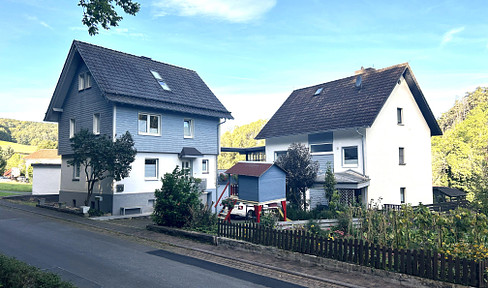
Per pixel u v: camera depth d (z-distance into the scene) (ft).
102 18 38.86
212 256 38.37
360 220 43.32
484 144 141.79
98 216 64.34
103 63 74.02
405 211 35.06
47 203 80.59
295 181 72.95
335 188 73.67
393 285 28.76
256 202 53.16
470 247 29.71
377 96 82.84
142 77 78.89
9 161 288.10
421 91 90.84
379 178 81.00
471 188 76.23
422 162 93.86
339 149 84.43
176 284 28.30
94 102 72.23
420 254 28.48
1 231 47.83
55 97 78.95
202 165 85.20
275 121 104.73
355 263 32.32
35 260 33.58
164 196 51.13
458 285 26.21
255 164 56.70
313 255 35.27
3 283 23.15
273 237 38.88
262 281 29.96
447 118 289.74
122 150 62.39
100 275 29.86
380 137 82.74
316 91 105.50
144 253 38.63
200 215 50.06
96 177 71.51
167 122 77.10
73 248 39.37
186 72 95.30
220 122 89.56
